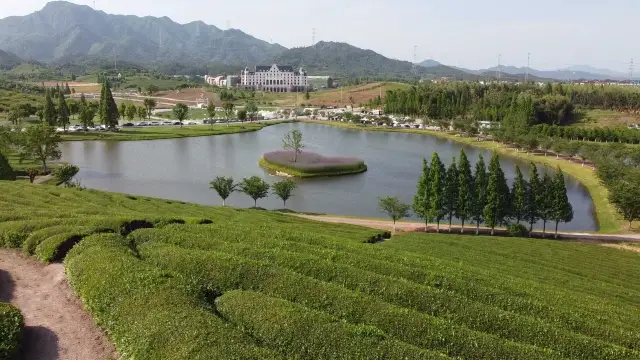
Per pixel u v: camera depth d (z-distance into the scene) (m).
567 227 99.12
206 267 39.09
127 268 35.56
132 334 28.05
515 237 84.94
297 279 38.00
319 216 97.56
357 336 29.58
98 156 157.12
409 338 32.44
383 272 44.78
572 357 33.72
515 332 35.75
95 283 33.69
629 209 92.62
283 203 111.31
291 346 29.16
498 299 41.91
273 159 151.50
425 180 89.38
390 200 90.56
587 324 39.09
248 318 31.48
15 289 35.94
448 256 64.75
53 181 112.88
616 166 126.88
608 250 78.19
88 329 30.80
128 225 50.78
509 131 196.75
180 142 195.75
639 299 54.50
